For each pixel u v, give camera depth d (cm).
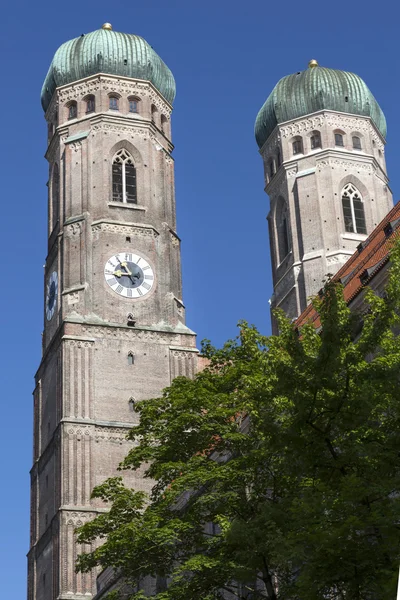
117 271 10525
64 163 11081
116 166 11056
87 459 9656
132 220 10794
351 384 3359
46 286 11056
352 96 11900
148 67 11469
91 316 10250
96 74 11338
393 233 6175
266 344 4369
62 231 10744
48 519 9856
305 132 11812
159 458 4781
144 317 10431
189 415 4647
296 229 11394
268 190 12044
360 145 11800
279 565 3406
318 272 11025
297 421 3341
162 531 4362
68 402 9850
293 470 3388
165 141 11481
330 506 3194
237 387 4806
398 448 3234
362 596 3141
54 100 11525
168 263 10800
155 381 10156
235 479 4334
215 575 4200
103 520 4753
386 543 3100
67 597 9125
